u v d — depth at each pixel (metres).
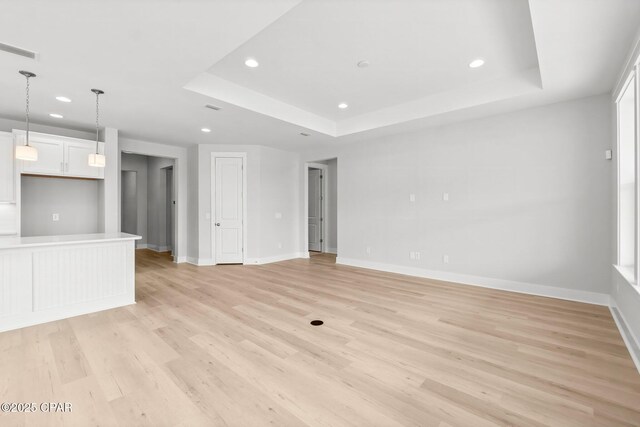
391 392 1.84
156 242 8.12
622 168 3.03
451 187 4.62
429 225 4.89
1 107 3.80
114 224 4.84
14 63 2.68
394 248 5.35
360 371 2.08
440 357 2.27
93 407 1.69
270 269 5.64
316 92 4.04
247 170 6.16
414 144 5.04
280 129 4.91
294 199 6.96
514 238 4.06
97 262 3.32
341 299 3.75
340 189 6.20
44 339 2.57
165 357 2.27
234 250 6.18
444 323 2.94
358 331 2.76
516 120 4.01
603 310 3.27
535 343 2.49
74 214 5.00
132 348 2.42
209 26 2.18
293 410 1.68
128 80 3.04
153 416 1.62
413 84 3.79
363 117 5.02
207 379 1.98
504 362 2.19
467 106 3.85
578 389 1.86
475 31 2.63
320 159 6.62
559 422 1.57
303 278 4.90
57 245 3.04
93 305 3.28
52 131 4.67
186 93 3.38
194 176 6.21
